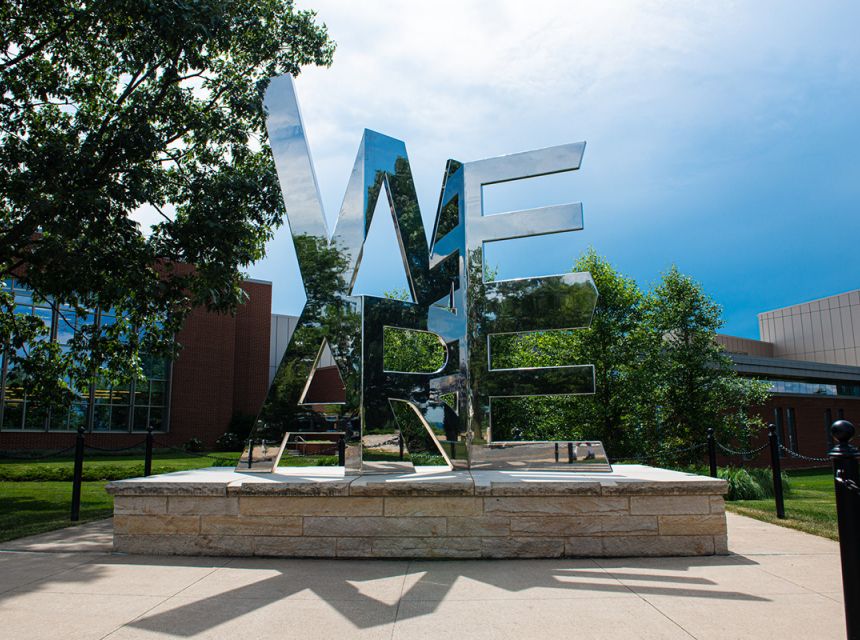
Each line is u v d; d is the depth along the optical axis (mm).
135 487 5543
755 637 3250
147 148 10289
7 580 4559
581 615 3633
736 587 4266
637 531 5305
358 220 6684
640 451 15898
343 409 6324
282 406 6480
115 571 4828
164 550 5484
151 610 3783
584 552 5258
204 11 10109
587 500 5320
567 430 16312
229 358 31531
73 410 27172
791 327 55656
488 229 7027
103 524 7473
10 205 10875
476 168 7172
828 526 6863
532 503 5316
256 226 12445
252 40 12477
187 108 11797
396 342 20672
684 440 16594
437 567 4914
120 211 10156
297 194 6871
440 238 7094
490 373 6805
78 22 10695
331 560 5215
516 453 6582
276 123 7055
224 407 31031
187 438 29750
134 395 28812
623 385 15984
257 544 5379
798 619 3545
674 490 5324
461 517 5297
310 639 3258
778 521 7352
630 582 4410
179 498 5531
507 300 6883
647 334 16734
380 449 6316
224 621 3562
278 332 37062
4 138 10172
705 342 16984
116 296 10023
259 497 5438
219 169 12734
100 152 10469
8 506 9359
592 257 16797
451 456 6660
